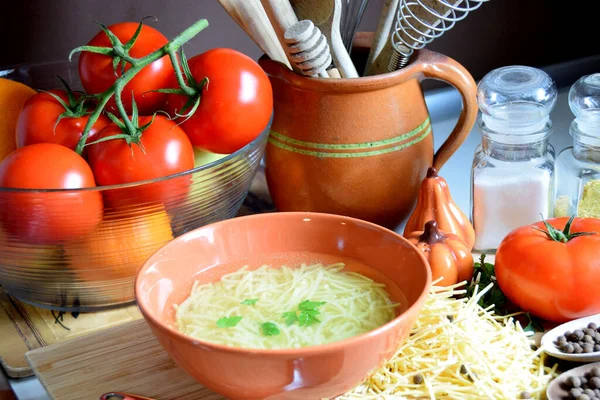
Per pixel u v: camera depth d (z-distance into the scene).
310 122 0.90
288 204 0.96
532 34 1.32
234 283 0.77
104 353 0.80
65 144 0.84
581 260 0.80
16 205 0.79
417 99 0.92
